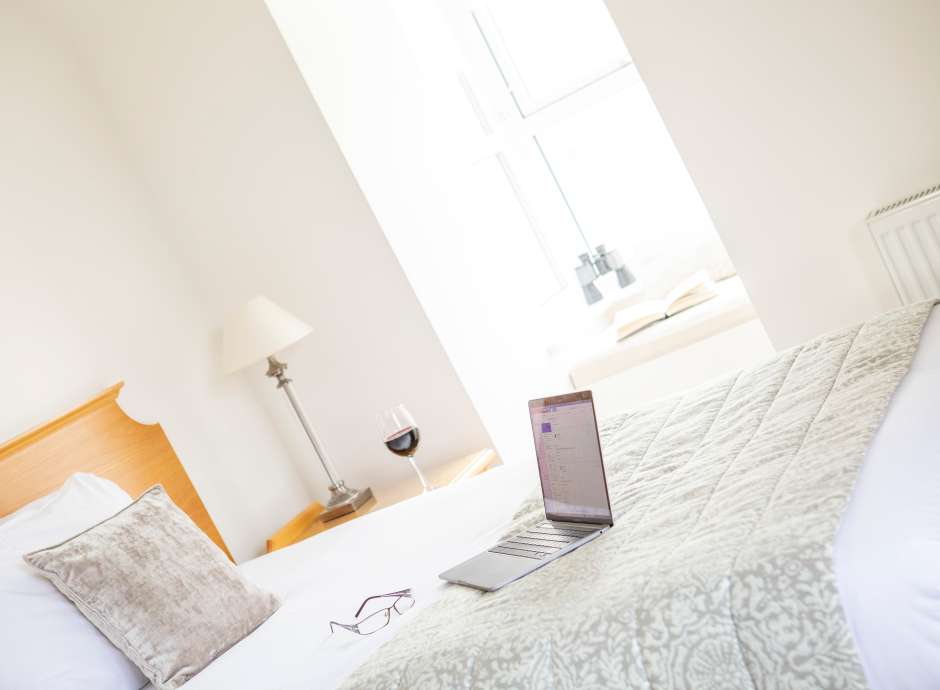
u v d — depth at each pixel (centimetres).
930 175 295
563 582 154
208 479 345
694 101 311
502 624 149
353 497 348
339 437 375
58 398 304
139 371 334
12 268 304
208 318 370
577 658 134
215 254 365
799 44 296
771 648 119
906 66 288
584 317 482
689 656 125
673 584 131
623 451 209
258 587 236
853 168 303
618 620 133
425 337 350
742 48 301
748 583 123
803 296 322
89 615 211
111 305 332
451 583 190
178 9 339
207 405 356
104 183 347
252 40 333
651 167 468
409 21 442
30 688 196
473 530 225
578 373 435
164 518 238
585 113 471
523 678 137
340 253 350
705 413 205
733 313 395
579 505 183
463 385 352
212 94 345
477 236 426
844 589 117
